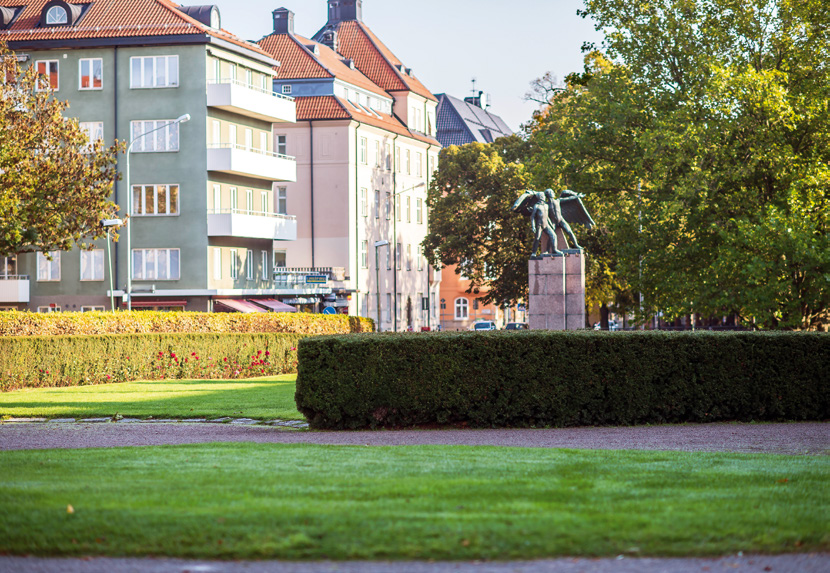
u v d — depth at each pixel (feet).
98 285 194.39
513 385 57.93
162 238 194.18
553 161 149.07
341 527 25.98
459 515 27.48
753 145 124.16
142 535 25.16
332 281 242.99
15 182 128.36
